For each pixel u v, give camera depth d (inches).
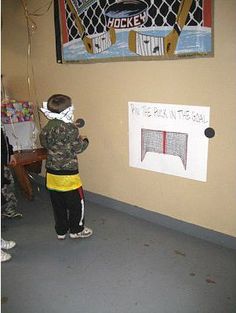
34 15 136.3
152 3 99.4
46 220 121.8
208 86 94.1
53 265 94.7
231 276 87.8
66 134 96.4
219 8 87.0
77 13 119.6
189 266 92.5
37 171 151.9
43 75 141.3
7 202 119.7
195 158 102.5
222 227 101.5
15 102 142.3
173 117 104.3
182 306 77.6
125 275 89.4
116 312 76.3
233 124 91.9
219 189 99.4
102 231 113.0
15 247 104.1
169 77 101.7
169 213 114.0
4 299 81.5
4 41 154.3
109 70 116.6
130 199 124.4
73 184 100.5
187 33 94.2
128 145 119.0
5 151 107.1
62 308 78.0
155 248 102.0
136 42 106.1
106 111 122.3
